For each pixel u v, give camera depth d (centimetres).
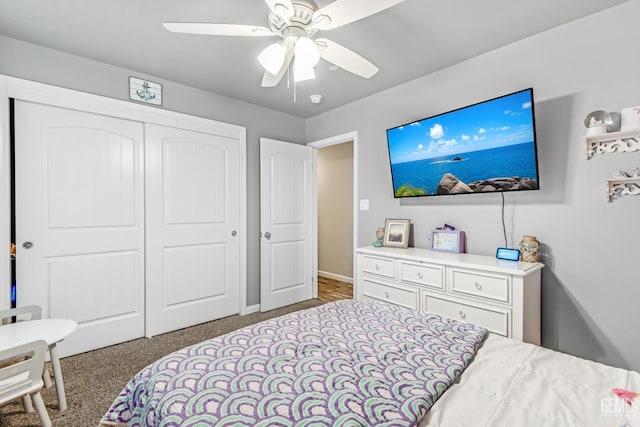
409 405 85
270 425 78
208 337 277
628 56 178
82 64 239
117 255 261
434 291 220
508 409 86
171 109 285
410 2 175
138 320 272
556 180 204
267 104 346
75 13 185
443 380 98
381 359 112
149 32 205
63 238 235
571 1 176
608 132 181
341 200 502
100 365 225
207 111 308
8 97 210
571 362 112
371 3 125
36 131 223
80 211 242
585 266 193
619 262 182
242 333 135
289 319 153
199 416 82
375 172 318
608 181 182
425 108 273
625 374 103
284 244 368
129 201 265
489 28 202
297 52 142
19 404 179
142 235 273
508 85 223
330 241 523
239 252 338
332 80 282
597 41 187
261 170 345
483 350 125
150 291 276
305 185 391
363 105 328
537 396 91
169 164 286
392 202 303
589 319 192
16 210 216
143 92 268
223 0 172
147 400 97
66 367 222
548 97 206
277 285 361
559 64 201
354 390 92
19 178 216
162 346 257
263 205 346
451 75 254
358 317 156
